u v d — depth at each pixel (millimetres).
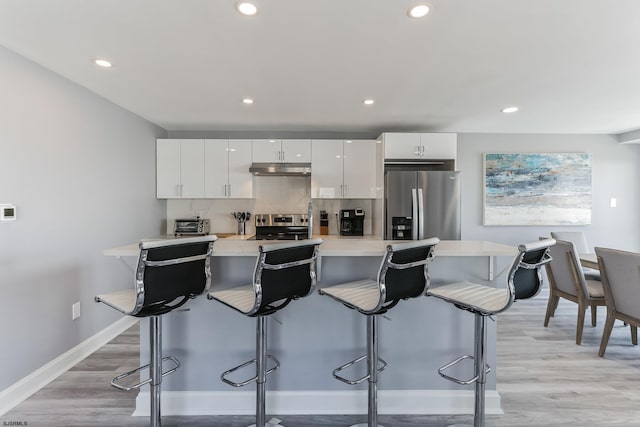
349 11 1633
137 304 1353
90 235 2793
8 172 2043
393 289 1515
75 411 1972
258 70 2355
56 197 2422
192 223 4176
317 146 4105
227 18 1692
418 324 2025
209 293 1727
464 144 4457
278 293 1514
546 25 1762
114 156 3146
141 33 1842
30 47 2008
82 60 2189
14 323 2078
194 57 2146
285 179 4473
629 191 4484
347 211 4266
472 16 1680
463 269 2027
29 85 2186
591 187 4453
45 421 1884
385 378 2023
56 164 2422
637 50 2045
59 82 2443
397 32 1838
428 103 3113
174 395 1971
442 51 2064
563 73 2406
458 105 3184
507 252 1786
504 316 3648
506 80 2545
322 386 2018
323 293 1759
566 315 3684
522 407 2023
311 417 1956
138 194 3611
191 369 1985
